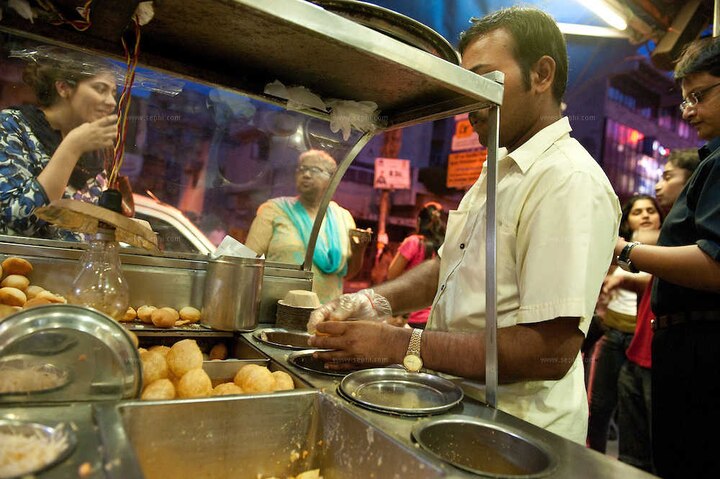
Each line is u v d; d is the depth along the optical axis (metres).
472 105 1.00
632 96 6.28
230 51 1.01
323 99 1.24
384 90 1.10
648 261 1.46
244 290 1.32
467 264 1.18
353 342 0.98
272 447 0.80
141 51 1.06
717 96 1.46
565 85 1.22
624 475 0.61
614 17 3.17
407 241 3.28
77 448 0.53
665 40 3.29
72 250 1.24
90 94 1.47
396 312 1.47
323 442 0.81
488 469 0.71
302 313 1.42
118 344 0.71
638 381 2.56
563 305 0.88
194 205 2.21
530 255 0.96
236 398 0.76
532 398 1.06
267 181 2.32
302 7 0.69
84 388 0.69
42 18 0.89
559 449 0.68
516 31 1.12
